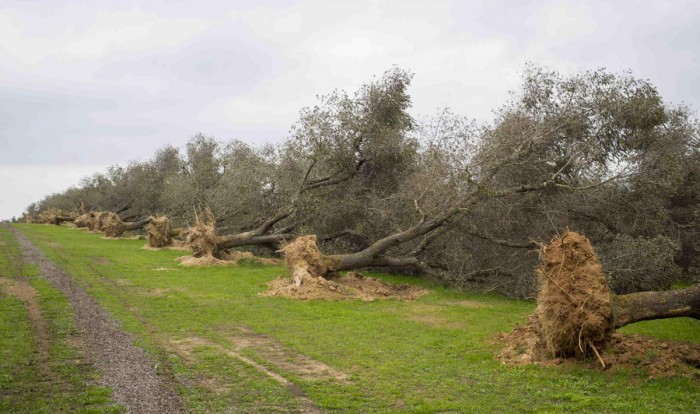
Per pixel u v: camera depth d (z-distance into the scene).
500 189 18.56
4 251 25.11
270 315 13.07
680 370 8.56
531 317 10.59
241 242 24.41
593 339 8.95
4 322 11.25
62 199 78.06
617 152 18.64
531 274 17.00
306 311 13.62
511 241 18.34
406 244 21.52
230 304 14.23
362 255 18.98
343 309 14.08
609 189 18.09
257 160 30.44
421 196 19.42
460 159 18.83
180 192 37.41
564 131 18.31
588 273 9.15
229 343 10.31
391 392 7.65
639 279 16.27
